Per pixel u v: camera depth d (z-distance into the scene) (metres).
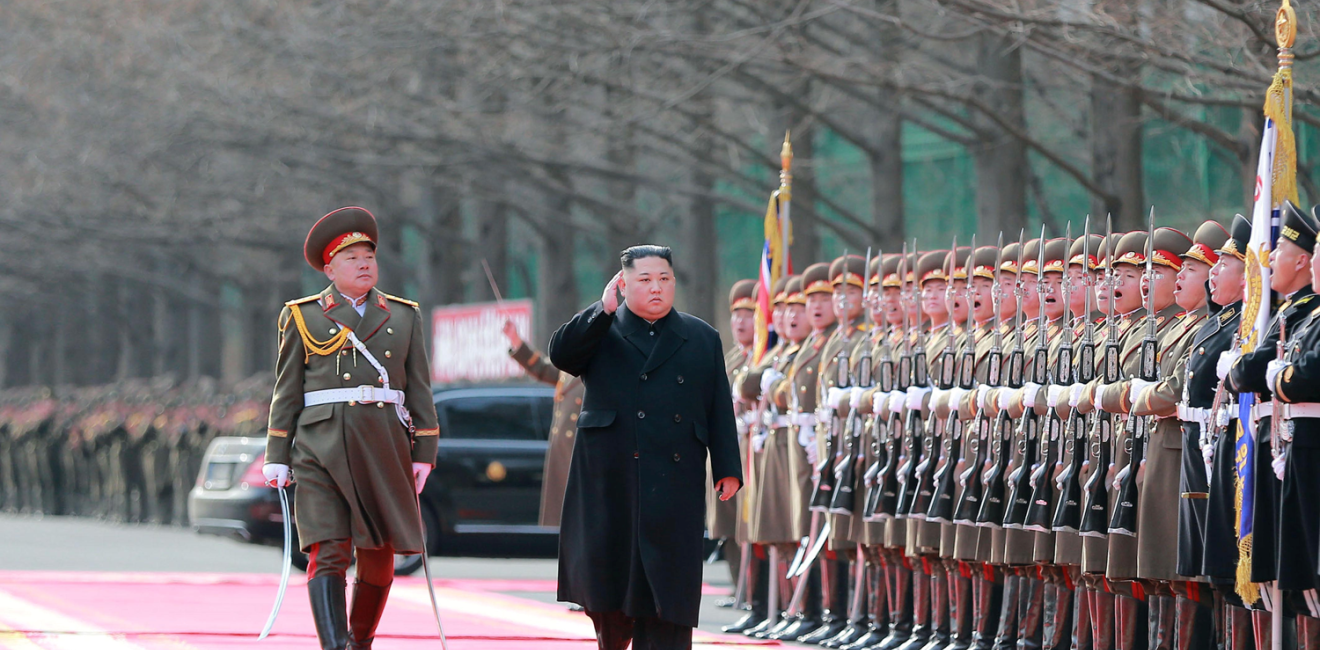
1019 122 57.53
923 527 30.56
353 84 74.50
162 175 95.56
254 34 76.69
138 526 84.19
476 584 46.94
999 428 28.69
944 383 30.48
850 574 34.00
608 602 24.05
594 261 120.25
